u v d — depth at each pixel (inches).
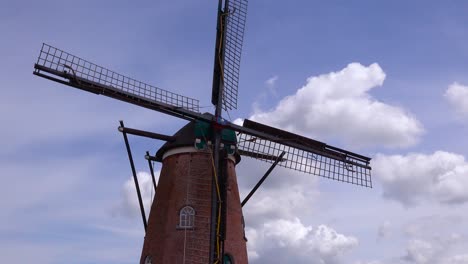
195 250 1017.5
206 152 1082.1
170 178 1093.1
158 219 1077.8
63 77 915.4
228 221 1075.9
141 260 1075.3
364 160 1222.9
